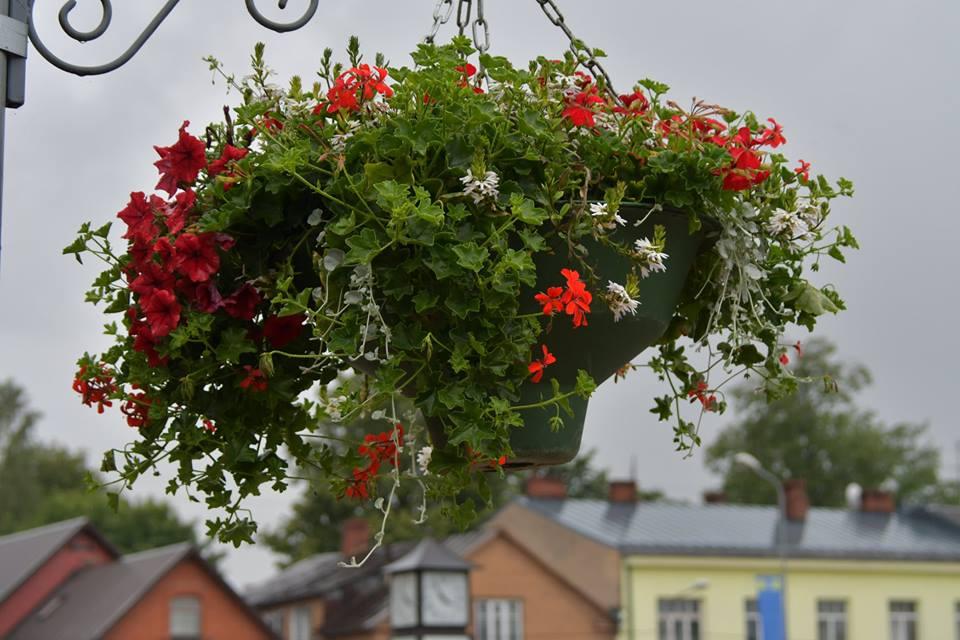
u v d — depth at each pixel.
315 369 2.97
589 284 2.86
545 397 2.93
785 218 3.06
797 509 35.66
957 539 36.03
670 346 3.37
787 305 3.28
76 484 65.00
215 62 3.00
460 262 2.57
